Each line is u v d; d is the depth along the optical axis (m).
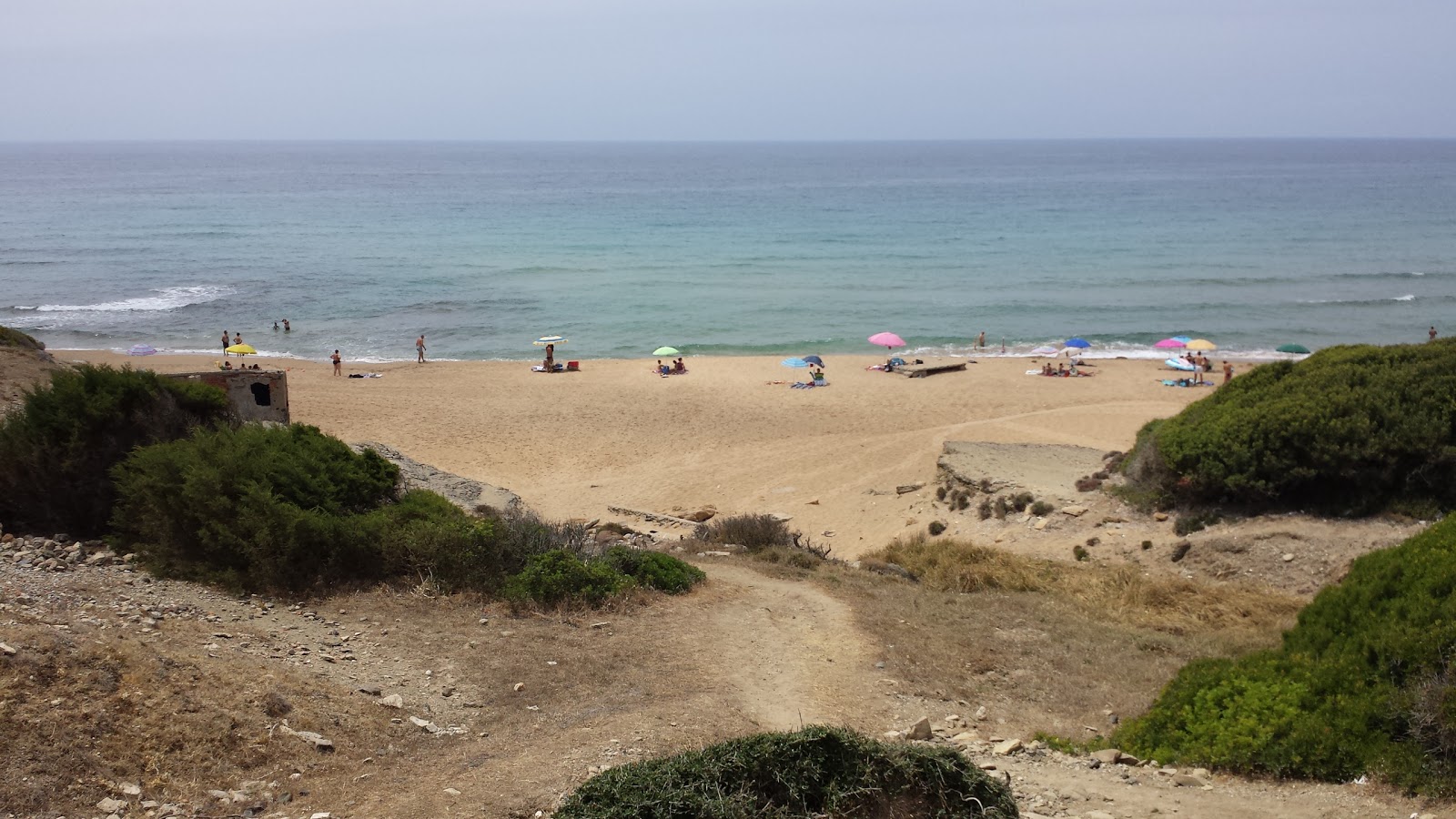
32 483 12.62
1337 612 9.96
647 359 45.38
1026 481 21.50
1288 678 9.41
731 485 26.55
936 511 22.25
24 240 88.31
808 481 26.50
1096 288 62.56
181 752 7.21
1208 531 17.38
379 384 38.91
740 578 15.73
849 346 48.41
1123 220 105.06
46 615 9.11
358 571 12.76
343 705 8.62
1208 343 40.78
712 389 38.28
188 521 12.11
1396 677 8.80
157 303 58.88
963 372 41.19
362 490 14.93
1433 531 10.19
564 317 55.53
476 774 7.55
